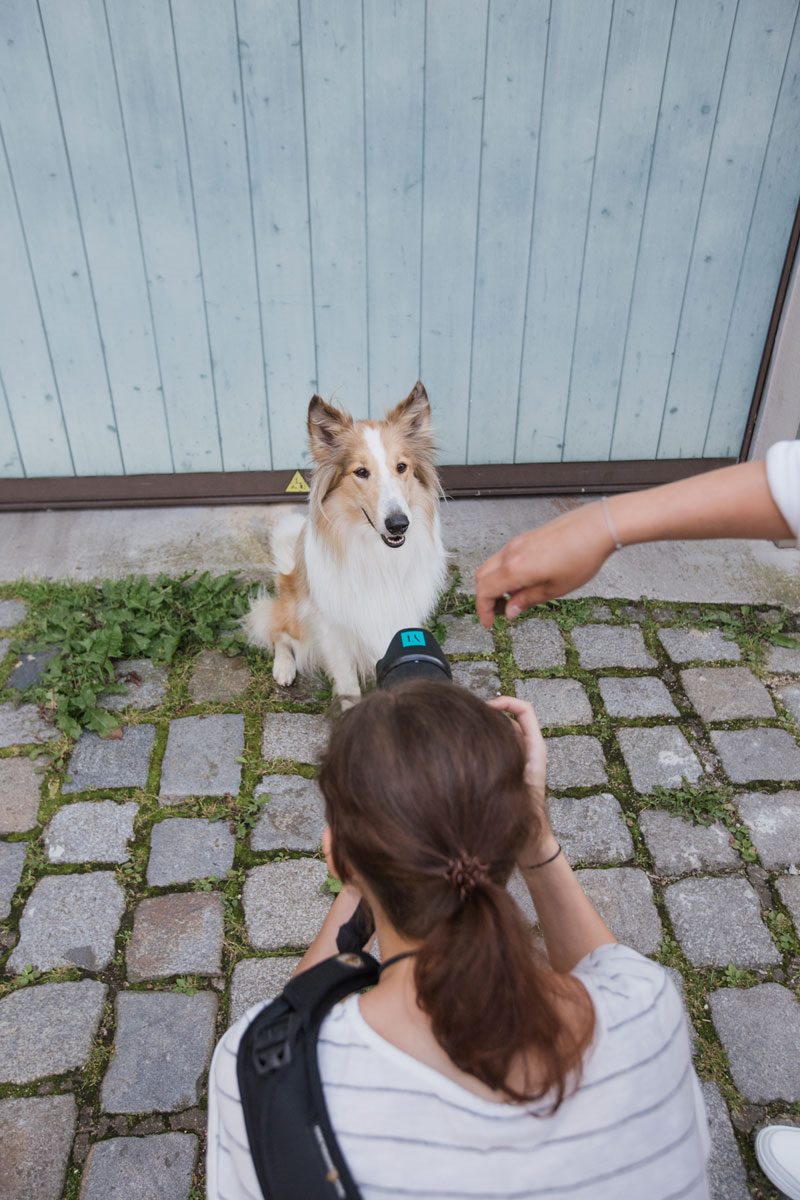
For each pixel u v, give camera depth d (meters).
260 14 3.30
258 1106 0.88
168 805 2.82
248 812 2.78
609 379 4.17
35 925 2.46
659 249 3.86
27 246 3.71
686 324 4.05
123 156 3.55
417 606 3.24
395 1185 0.83
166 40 3.33
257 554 4.02
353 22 3.33
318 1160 0.84
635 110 3.55
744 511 1.03
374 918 1.03
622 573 3.91
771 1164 1.91
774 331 4.02
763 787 2.89
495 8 3.32
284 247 3.79
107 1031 2.23
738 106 3.56
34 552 4.01
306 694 3.30
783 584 3.86
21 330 3.89
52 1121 2.05
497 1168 0.84
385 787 0.86
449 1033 0.81
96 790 2.87
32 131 3.47
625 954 1.06
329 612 3.13
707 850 2.68
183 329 3.94
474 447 4.32
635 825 2.76
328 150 3.59
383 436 2.98
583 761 2.98
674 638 3.55
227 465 4.28
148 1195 1.92
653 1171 0.88
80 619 3.54
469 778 0.85
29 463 4.22
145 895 2.55
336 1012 0.93
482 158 3.63
